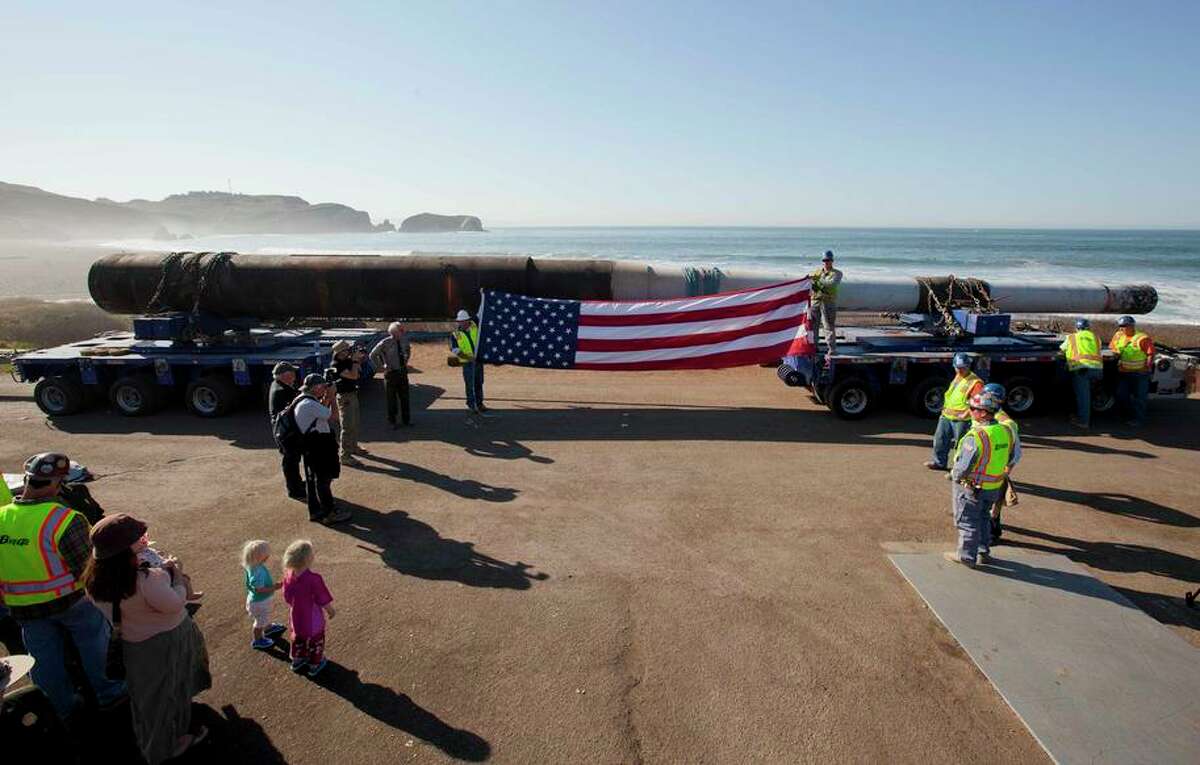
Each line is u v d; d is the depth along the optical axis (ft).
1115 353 39.60
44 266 270.67
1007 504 23.16
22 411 42.55
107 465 32.12
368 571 22.00
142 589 12.77
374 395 46.39
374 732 14.98
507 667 17.20
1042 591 20.48
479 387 41.22
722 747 14.51
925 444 35.45
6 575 13.94
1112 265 212.64
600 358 42.19
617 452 34.12
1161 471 31.42
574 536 24.57
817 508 27.07
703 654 17.71
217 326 45.16
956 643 18.13
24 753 13.55
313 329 51.67
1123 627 18.63
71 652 14.78
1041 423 39.91
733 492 28.78
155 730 13.26
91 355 40.57
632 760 14.16
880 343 41.86
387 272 49.93
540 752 14.38
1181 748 14.26
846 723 15.24
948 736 14.85
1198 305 107.76
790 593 20.68
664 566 22.36
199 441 35.86
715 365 41.86
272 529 25.12
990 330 42.11
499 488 29.25
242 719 15.38
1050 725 14.90
